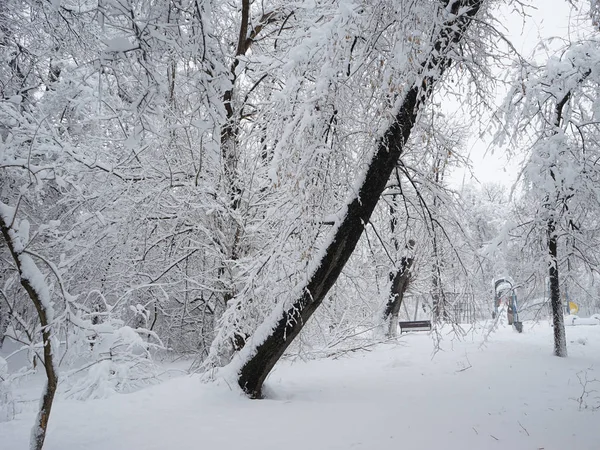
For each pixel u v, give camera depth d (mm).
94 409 6637
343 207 7309
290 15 10648
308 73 6879
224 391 7336
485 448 4797
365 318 14367
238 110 10469
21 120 8727
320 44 6289
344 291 12211
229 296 11180
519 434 5285
